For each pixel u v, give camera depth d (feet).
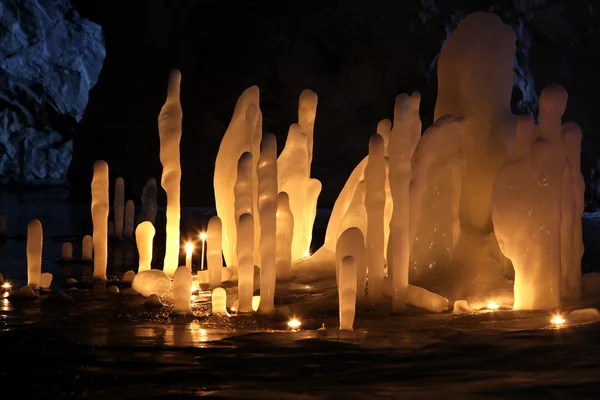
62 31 109.91
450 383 12.22
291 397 11.64
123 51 76.02
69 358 14.06
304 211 26.27
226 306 20.81
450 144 21.21
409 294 19.70
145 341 15.49
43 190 90.63
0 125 104.01
